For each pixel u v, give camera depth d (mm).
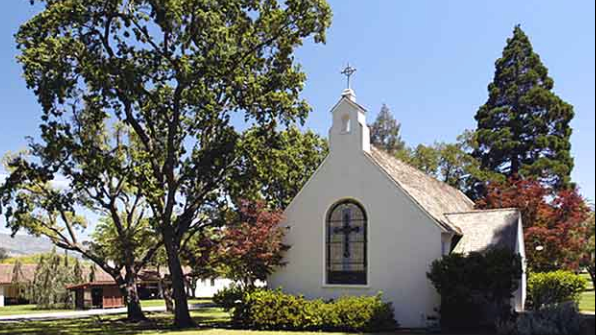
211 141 28172
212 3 24516
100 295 51625
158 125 28875
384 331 21547
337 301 23125
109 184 33031
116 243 33281
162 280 40906
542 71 50438
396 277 23281
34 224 32312
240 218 26656
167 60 24984
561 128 47906
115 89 25328
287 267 25969
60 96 24125
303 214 26000
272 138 27016
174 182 26844
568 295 26312
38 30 24547
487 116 51812
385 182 24203
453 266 20688
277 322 23234
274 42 26812
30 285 54938
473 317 20984
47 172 26531
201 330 23578
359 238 24609
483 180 49031
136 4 24672
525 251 27453
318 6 26078
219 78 25500
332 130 25984
